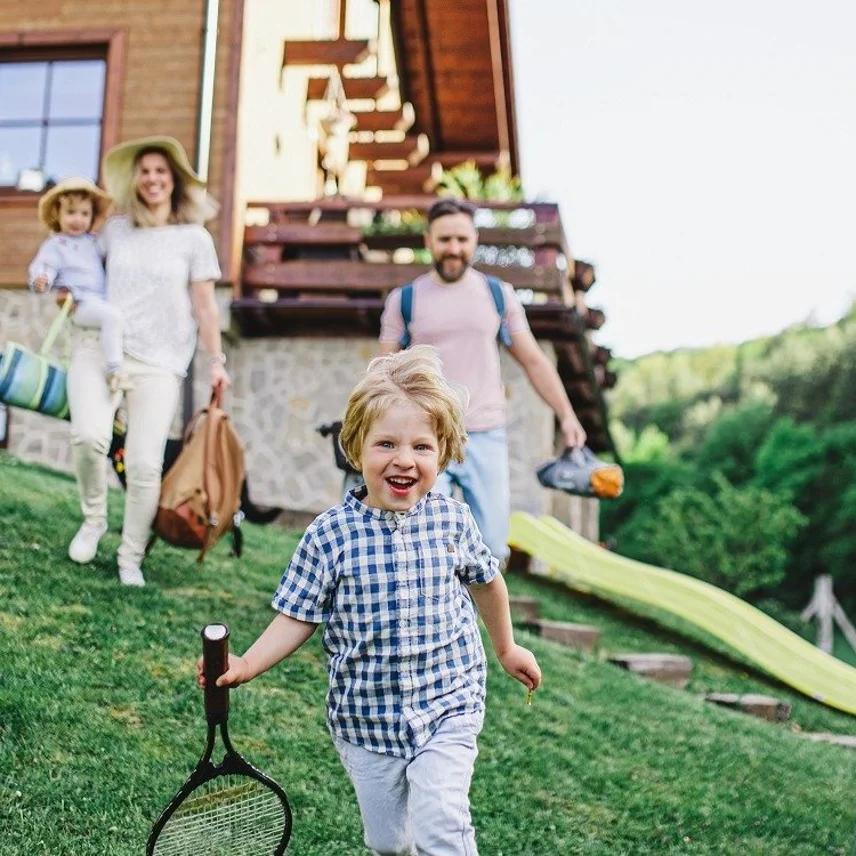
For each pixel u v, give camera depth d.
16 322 11.46
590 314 12.47
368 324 11.57
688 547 20.48
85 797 3.92
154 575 6.69
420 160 18.44
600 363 14.24
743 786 5.38
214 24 11.57
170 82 11.57
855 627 25.09
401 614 3.03
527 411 11.38
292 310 11.33
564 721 5.77
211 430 6.20
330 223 11.80
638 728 5.98
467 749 2.99
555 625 8.43
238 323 11.62
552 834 4.43
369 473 3.04
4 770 3.98
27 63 11.95
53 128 11.81
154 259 6.19
